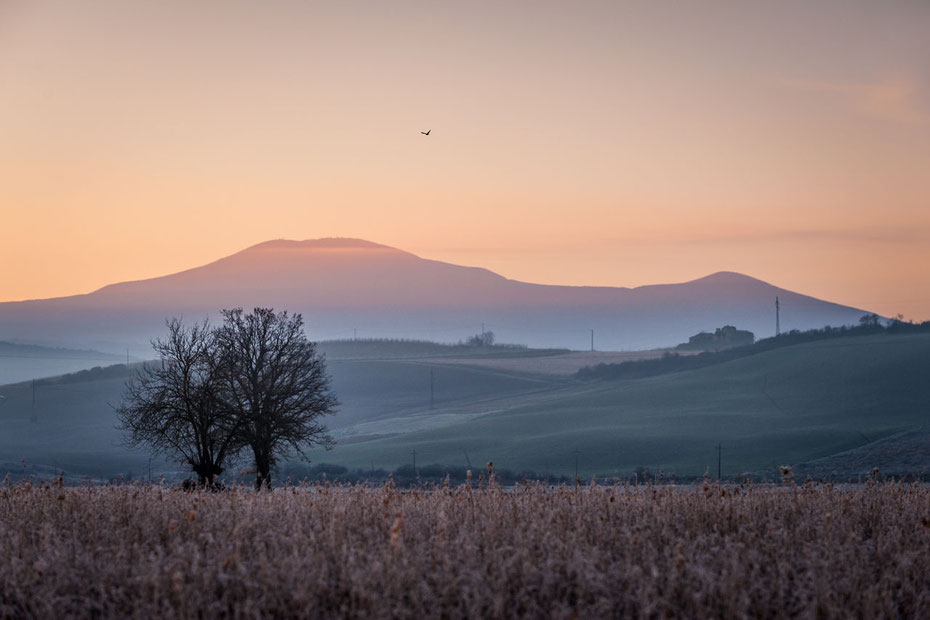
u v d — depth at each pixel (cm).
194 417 12569
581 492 5134
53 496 5003
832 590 3192
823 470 16362
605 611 3052
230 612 3130
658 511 4412
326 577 3244
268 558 3516
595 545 3772
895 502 4925
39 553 3653
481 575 3209
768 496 5106
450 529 3997
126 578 3291
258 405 12825
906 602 3319
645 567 3403
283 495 5125
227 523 4119
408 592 3138
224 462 13412
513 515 4278
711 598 3111
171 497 5088
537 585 3247
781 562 3425
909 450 16775
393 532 3491
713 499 4747
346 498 4828
